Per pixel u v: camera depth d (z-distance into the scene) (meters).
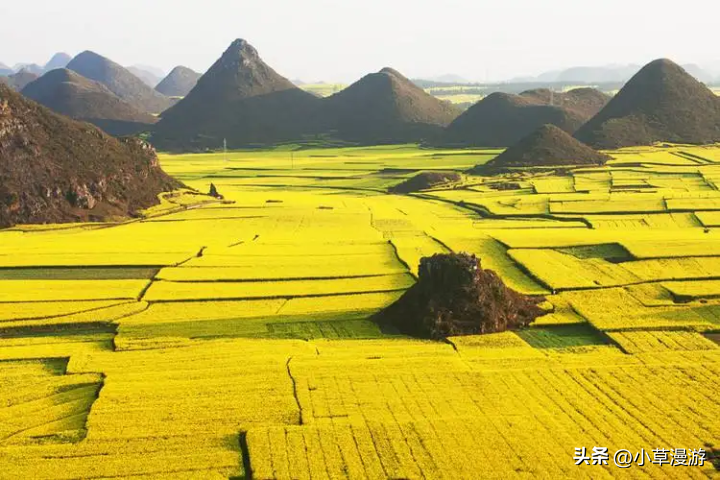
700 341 66.19
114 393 54.03
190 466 44.19
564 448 45.94
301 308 76.62
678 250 95.50
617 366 59.12
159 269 92.31
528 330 71.69
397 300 77.19
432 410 51.41
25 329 71.19
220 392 54.34
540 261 93.44
